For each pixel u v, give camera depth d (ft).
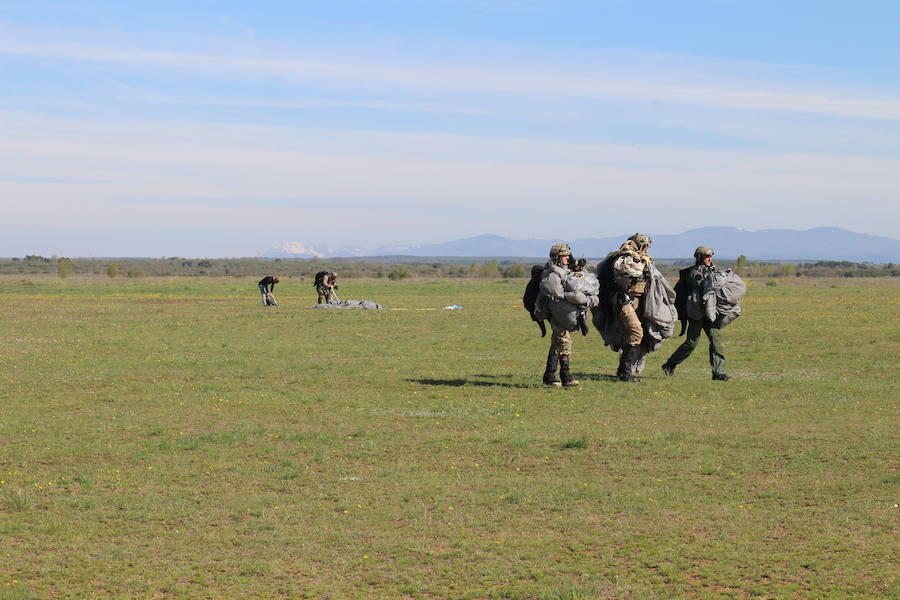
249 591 24.34
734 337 102.06
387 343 95.55
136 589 24.41
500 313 145.69
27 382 63.57
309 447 41.78
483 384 62.75
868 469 36.47
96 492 34.01
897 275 570.87
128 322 124.06
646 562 26.09
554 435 43.83
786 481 34.81
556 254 59.98
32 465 38.27
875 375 67.41
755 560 26.08
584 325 60.03
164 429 46.01
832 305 171.22
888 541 27.53
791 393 57.36
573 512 31.14
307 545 28.02
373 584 24.88
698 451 40.11
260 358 80.53
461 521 30.25
